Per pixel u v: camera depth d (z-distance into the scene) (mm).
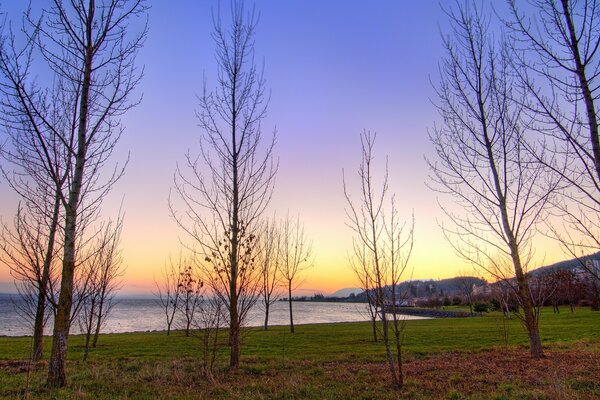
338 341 23344
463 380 10938
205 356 11227
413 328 30734
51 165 9250
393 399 9086
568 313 43219
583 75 6289
